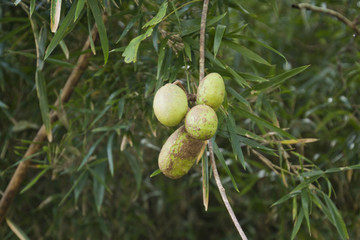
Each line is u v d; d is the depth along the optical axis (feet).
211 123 2.91
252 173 5.99
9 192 4.62
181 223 7.89
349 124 5.91
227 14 4.07
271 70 4.38
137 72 4.77
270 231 7.01
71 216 6.22
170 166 3.16
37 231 6.00
